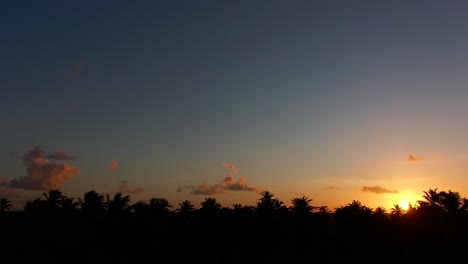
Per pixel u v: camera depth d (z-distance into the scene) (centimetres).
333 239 10281
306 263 9056
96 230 9450
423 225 9894
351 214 10625
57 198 9788
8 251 8531
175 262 8988
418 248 9400
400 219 10581
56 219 9381
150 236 9656
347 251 9706
